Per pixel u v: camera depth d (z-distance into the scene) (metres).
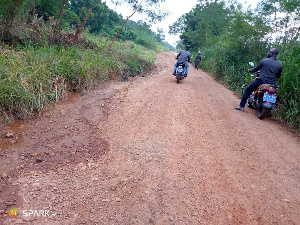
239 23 12.16
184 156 4.43
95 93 7.50
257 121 6.65
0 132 4.60
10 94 5.03
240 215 3.13
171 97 8.09
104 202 3.22
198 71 17.53
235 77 11.23
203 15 29.69
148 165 4.08
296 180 3.97
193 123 6.01
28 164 3.84
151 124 5.74
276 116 7.02
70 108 6.11
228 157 4.53
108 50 11.57
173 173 3.90
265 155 4.71
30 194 3.20
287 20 10.19
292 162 4.53
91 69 8.26
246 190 3.62
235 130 5.82
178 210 3.14
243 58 12.22
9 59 5.87
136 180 3.70
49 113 5.62
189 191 3.51
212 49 19.58
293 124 6.34
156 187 3.55
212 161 4.34
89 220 2.91
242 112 7.36
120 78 10.09
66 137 4.77
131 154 4.41
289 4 9.42
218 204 3.29
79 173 3.79
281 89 6.98
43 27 10.27
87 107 6.35
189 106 7.32
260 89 6.75
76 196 3.29
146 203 3.23
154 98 7.81
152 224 2.90
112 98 7.34
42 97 5.74
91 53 9.48
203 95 8.95
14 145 4.28
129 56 12.62
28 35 8.69
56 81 6.56
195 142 5.02
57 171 3.77
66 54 8.01
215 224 2.96
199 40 30.23
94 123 5.56
